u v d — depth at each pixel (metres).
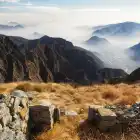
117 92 20.48
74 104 16.80
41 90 21.53
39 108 11.21
